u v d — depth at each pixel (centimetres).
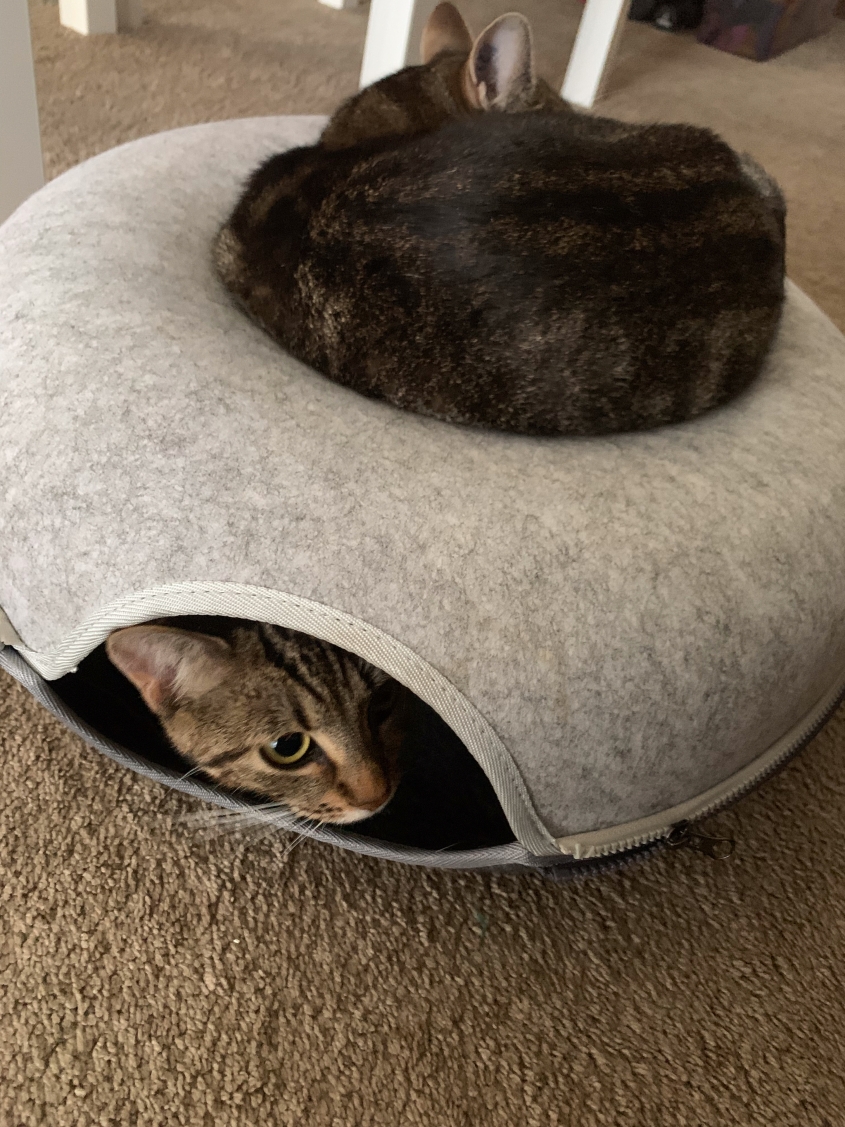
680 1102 79
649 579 70
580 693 68
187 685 80
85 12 211
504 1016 83
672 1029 84
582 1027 83
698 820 82
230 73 214
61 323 80
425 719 97
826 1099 81
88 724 85
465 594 67
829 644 79
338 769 84
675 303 85
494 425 85
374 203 86
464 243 82
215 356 80
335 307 86
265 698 80
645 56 275
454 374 83
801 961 90
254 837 91
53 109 185
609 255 83
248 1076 76
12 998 78
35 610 76
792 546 76
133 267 89
